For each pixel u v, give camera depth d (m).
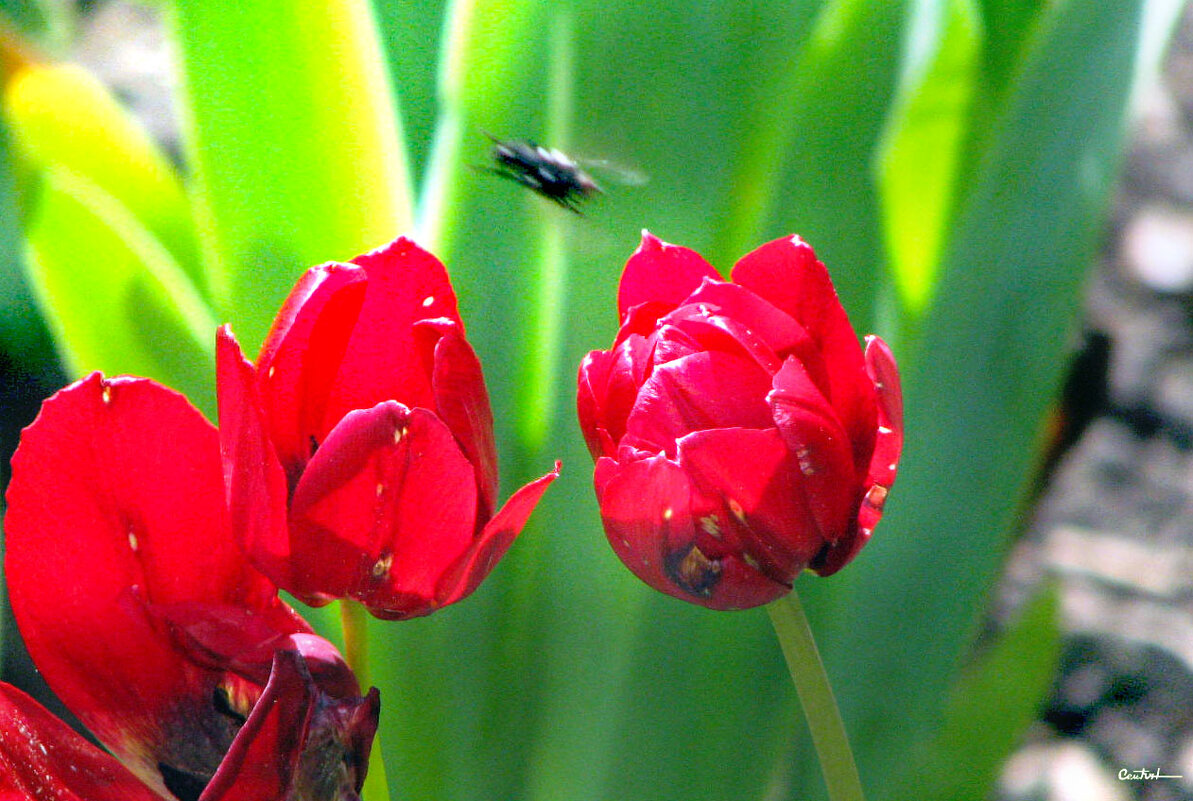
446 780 0.73
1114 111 0.80
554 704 0.74
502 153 0.67
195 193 0.74
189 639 0.55
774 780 0.74
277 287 0.73
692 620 0.73
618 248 0.72
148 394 0.55
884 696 0.80
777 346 0.57
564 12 0.72
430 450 0.54
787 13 0.73
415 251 0.56
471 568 0.55
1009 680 0.83
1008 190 0.79
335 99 0.72
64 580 0.55
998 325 0.79
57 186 0.74
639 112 0.72
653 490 0.56
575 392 0.72
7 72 0.74
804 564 0.57
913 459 0.80
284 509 0.54
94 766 0.54
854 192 0.75
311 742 0.53
